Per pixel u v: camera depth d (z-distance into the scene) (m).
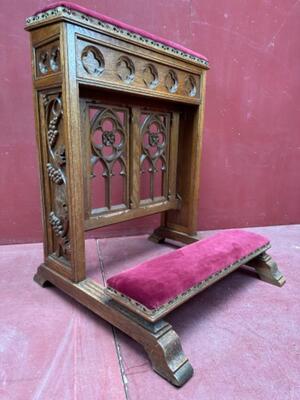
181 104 1.14
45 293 0.89
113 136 0.92
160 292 0.62
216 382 0.58
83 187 0.84
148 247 1.28
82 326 0.74
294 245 1.33
